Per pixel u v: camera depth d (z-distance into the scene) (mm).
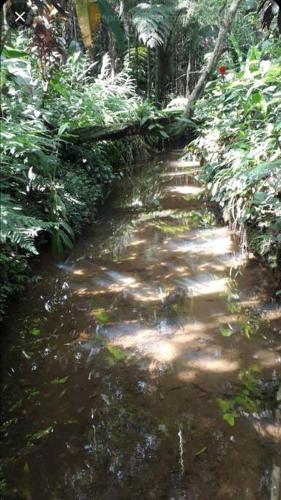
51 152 3867
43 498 1439
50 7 3926
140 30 7328
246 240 3184
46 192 3469
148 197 4719
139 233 3717
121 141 6160
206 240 3473
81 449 1621
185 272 2959
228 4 7711
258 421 1710
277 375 1954
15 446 1640
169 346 2188
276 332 2260
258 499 1400
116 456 1586
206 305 2545
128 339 2258
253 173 2637
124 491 1454
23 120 3500
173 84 9453
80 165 4785
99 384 1942
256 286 2709
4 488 1475
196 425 1704
